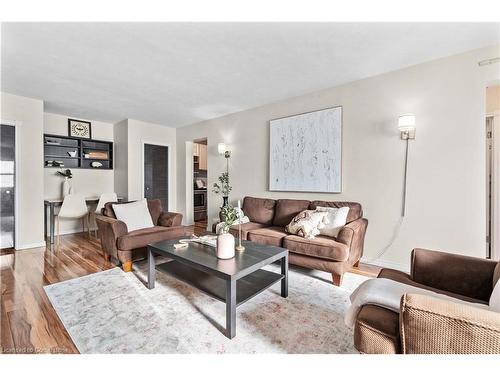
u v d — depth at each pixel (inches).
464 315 31.5
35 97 143.6
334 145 127.3
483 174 90.8
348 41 86.2
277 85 126.5
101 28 78.2
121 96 142.9
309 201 130.4
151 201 142.5
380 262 113.8
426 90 101.5
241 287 76.2
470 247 93.3
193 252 84.1
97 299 81.9
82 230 194.1
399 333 39.3
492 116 109.5
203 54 95.0
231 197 178.1
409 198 106.2
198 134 206.2
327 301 81.4
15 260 121.7
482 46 89.7
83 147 196.1
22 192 141.7
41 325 67.0
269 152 154.8
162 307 77.1
